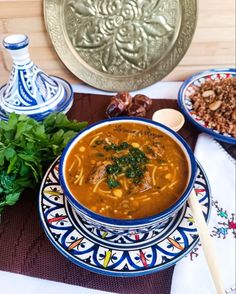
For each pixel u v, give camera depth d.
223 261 0.38
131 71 0.60
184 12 0.54
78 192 0.35
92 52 0.58
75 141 0.39
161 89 0.61
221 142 0.50
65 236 0.36
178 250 0.35
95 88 0.61
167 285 0.35
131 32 0.57
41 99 0.52
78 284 0.35
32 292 0.35
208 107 0.54
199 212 0.36
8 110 0.52
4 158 0.39
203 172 0.42
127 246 0.35
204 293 0.35
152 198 0.35
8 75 0.63
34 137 0.41
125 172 0.37
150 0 0.54
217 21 0.57
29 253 0.37
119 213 0.34
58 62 0.61
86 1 0.54
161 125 0.41
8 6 0.54
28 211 0.41
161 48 0.58
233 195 0.44
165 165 0.37
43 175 0.43
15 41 0.49
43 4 0.53
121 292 0.35
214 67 0.63
